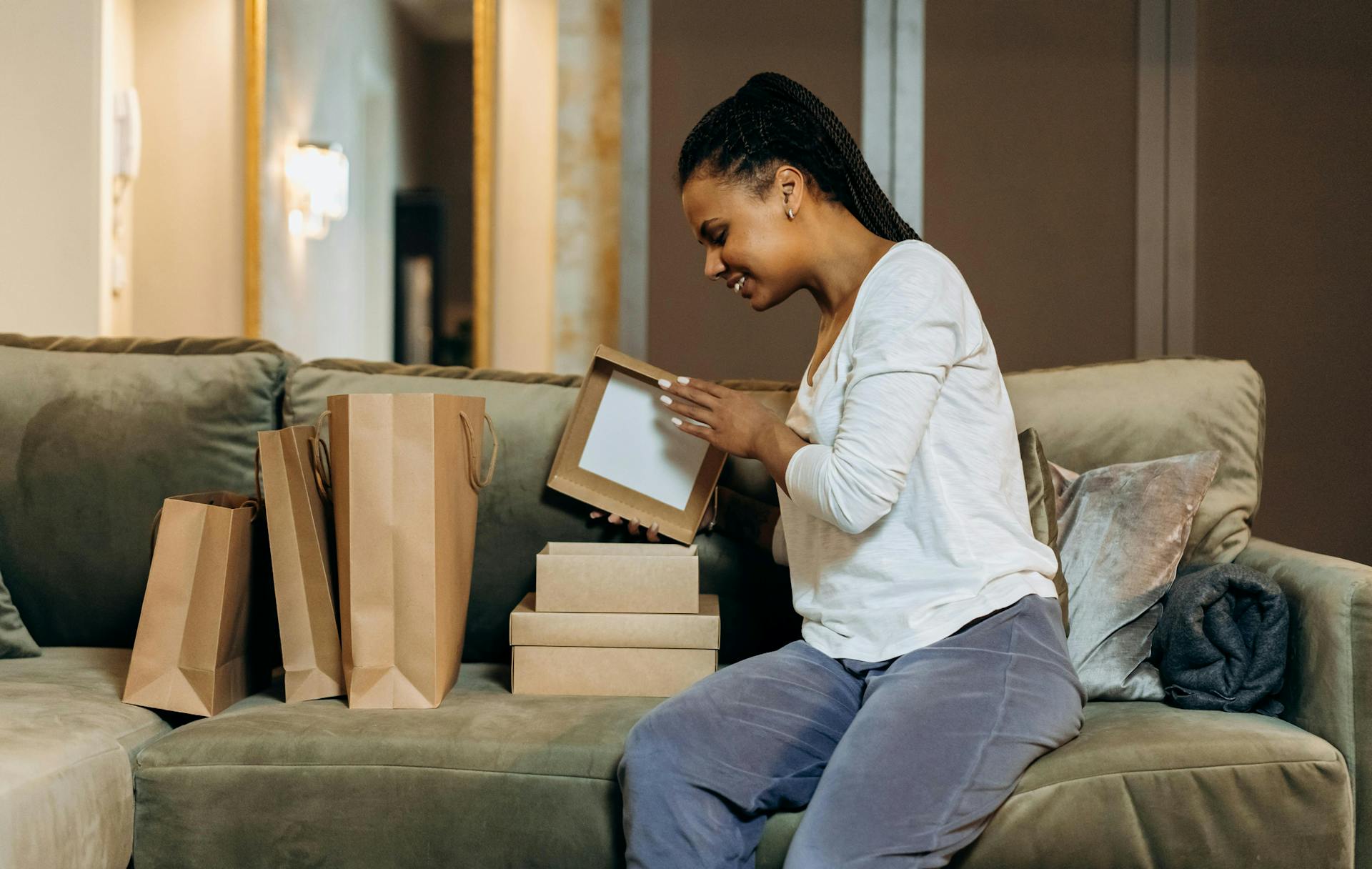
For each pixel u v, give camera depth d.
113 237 3.94
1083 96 3.49
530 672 1.46
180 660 1.36
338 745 1.22
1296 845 1.16
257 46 4.08
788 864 1.02
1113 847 1.14
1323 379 3.47
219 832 1.20
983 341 1.28
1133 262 3.49
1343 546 3.45
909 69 3.48
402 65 4.11
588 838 1.18
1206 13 3.47
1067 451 1.71
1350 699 1.23
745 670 1.24
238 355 1.78
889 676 1.16
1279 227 3.48
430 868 1.19
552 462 1.72
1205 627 1.37
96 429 1.73
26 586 1.72
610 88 3.85
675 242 3.55
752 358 3.57
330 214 4.12
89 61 3.80
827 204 1.35
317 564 1.42
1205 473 1.56
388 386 1.77
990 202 3.50
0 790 1.02
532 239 4.12
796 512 1.36
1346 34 3.46
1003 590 1.19
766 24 3.51
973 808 1.05
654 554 1.55
